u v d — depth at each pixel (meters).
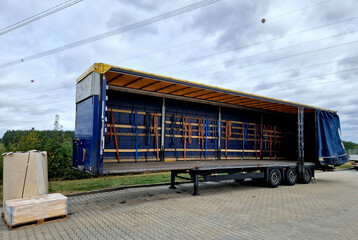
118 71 6.52
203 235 4.76
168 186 10.18
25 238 4.57
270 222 5.60
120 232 4.89
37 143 11.31
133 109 8.82
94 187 9.50
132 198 7.90
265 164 10.03
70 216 5.96
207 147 10.73
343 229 5.24
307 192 9.42
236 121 11.84
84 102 6.89
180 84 7.79
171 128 9.73
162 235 4.74
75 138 7.54
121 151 8.41
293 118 14.34
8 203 5.22
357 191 9.87
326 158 11.95
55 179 11.22
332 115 12.74
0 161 9.98
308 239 4.65
